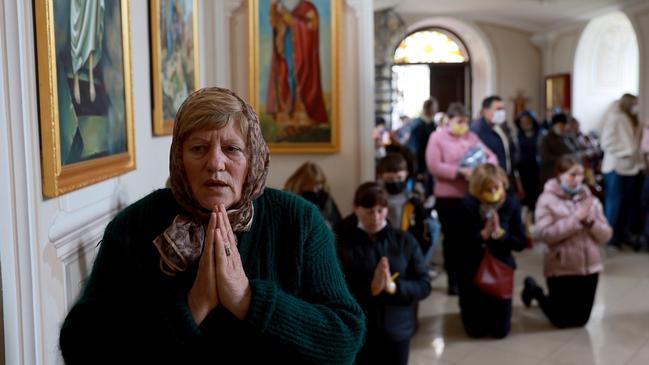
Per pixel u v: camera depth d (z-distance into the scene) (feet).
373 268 10.91
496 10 40.70
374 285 10.33
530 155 28.45
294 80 17.29
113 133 8.21
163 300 4.45
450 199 18.43
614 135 23.56
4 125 5.44
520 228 15.10
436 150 18.58
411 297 10.79
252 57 17.10
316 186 13.80
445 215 18.52
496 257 15.02
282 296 4.47
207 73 16.31
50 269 6.36
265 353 4.49
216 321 4.42
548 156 24.90
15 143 5.57
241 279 4.41
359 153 17.63
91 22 7.36
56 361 6.48
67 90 6.63
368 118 17.51
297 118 17.39
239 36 17.24
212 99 4.46
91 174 7.26
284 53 17.21
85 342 4.40
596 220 15.28
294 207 4.89
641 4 30.83
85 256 7.37
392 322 10.76
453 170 18.16
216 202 4.40
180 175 4.47
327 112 17.43
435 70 48.11
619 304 17.56
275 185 17.70
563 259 15.39
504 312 15.06
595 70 41.98
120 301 4.50
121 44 8.63
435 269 21.57
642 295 18.30
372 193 10.77
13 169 5.56
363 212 10.84
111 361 4.38
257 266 4.67
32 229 5.82
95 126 7.50
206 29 16.28
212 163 4.34
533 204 28.37
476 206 14.92
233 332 4.42
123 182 8.93
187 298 4.44
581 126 42.34
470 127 20.79
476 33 45.47
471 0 37.45
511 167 23.18
